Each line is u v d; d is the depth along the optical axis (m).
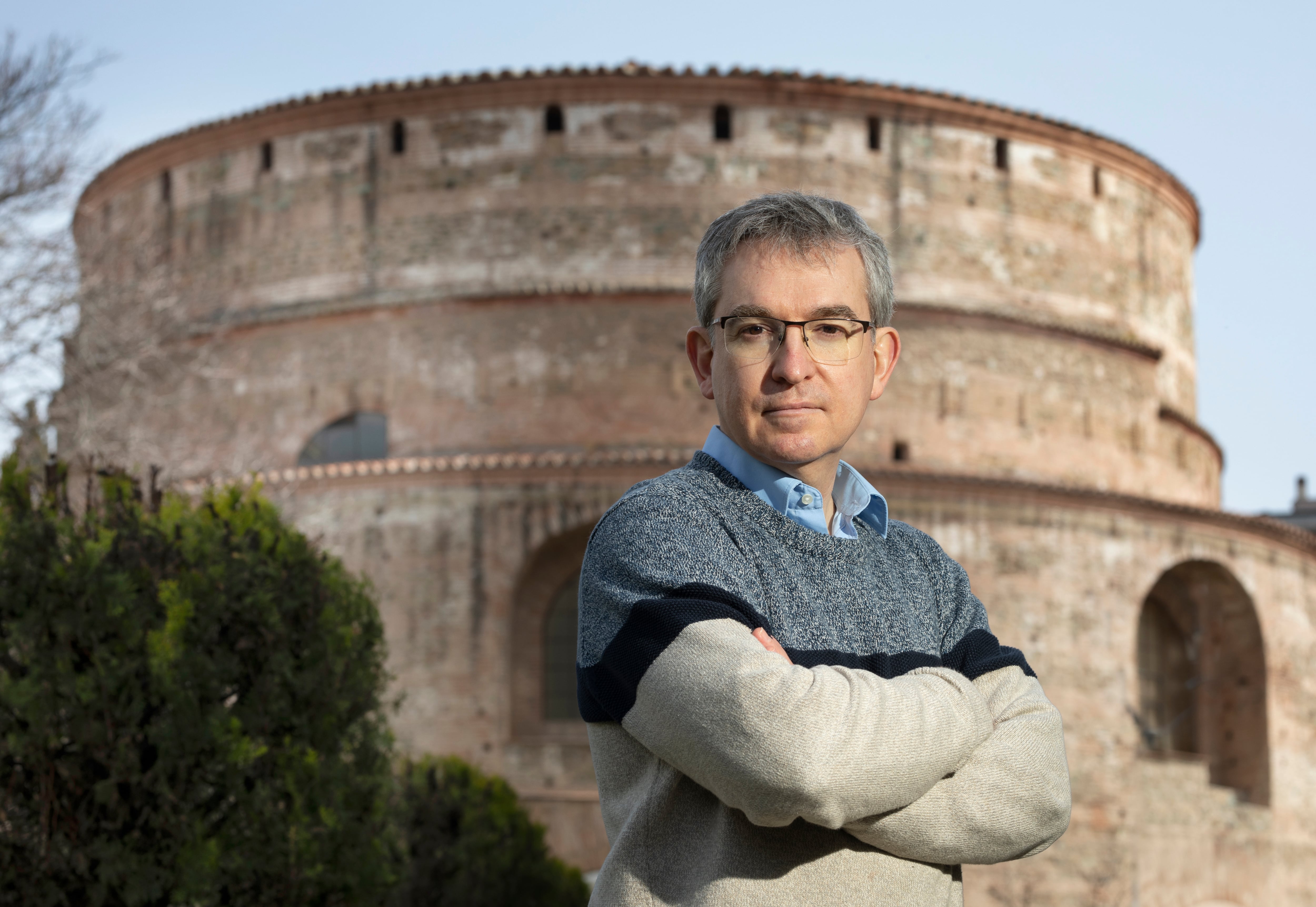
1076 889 29.69
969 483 30.58
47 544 9.74
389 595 29.81
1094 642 31.28
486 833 22.12
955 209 34.03
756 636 3.51
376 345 32.72
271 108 34.03
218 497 11.73
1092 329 35.31
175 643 9.81
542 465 29.66
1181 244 40.31
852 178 33.12
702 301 4.06
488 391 31.81
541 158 32.66
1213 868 32.16
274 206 34.16
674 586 3.52
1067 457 34.19
